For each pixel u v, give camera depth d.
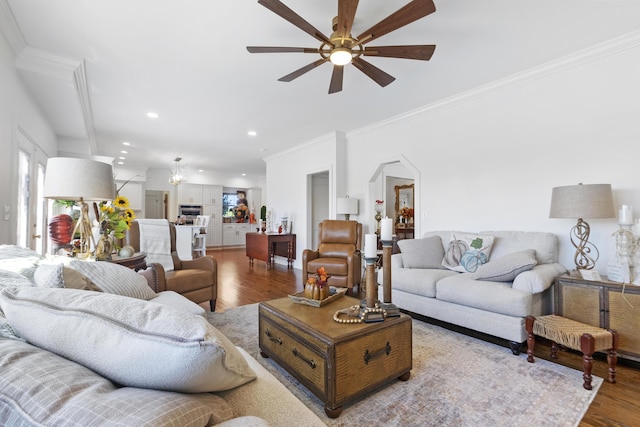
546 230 3.04
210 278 3.27
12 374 0.57
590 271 2.43
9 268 1.26
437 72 3.14
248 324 2.95
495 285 2.52
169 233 3.36
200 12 2.21
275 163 7.12
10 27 2.31
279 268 6.27
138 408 0.54
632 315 2.12
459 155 3.76
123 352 0.63
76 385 0.58
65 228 2.78
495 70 3.10
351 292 4.28
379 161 4.79
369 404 1.71
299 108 4.14
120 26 2.36
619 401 1.75
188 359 0.59
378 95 3.71
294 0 2.10
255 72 3.11
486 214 3.50
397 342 1.88
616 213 2.62
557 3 2.12
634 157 2.55
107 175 2.26
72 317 0.69
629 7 2.16
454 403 1.72
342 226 4.69
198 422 0.58
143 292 1.94
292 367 1.87
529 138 3.16
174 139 5.73
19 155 2.98
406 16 1.83
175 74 3.14
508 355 2.32
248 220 11.16
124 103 3.91
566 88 2.91
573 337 1.96
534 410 1.67
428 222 4.09
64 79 2.88
